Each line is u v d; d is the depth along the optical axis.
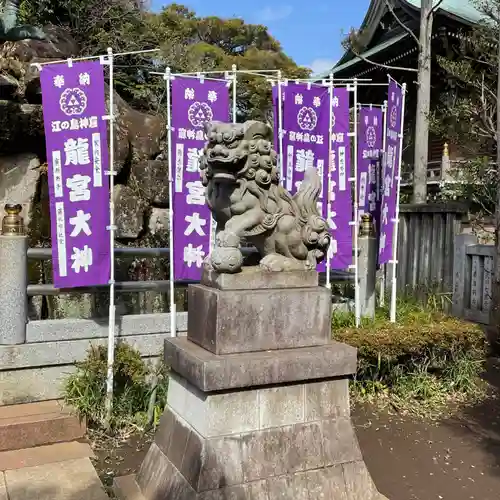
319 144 5.75
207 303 3.36
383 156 6.22
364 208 6.62
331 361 3.43
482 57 11.32
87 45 12.12
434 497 3.93
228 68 19.02
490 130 9.69
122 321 5.22
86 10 12.19
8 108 7.38
